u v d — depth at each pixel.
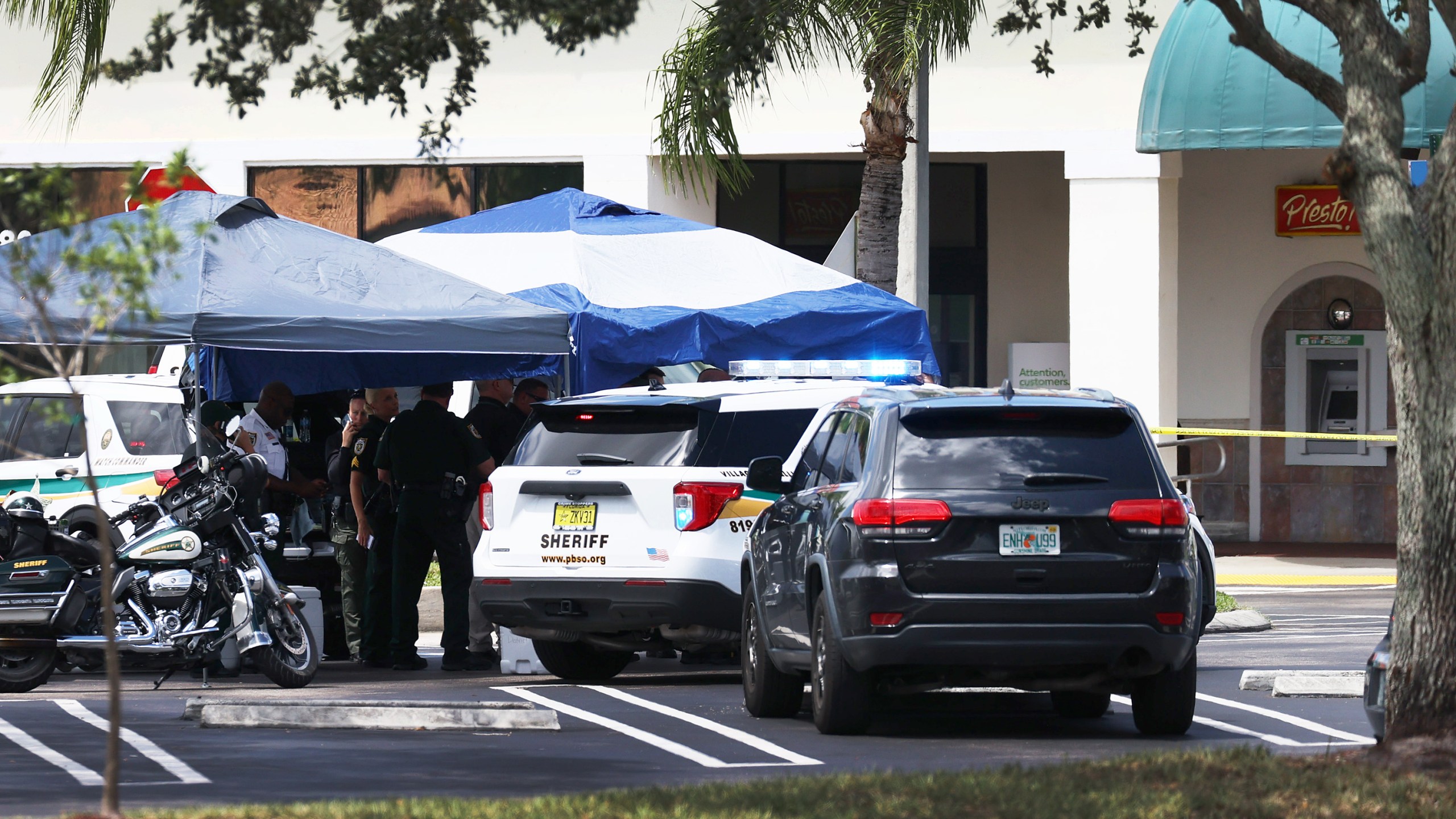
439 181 92.94
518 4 33.00
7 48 94.69
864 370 51.94
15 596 43.81
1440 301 30.03
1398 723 30.59
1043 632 35.09
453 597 51.56
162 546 44.78
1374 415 94.50
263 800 29.95
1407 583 30.59
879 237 67.69
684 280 61.59
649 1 86.00
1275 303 95.25
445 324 50.12
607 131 90.69
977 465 35.62
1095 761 31.11
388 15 34.47
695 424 45.84
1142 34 86.00
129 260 26.12
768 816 26.23
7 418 67.31
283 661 46.50
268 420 54.91
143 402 67.06
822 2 62.69
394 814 26.33
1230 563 87.69
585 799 27.55
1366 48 30.86
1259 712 41.78
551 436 46.53
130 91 93.94
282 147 93.12
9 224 47.34
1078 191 86.56
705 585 44.62
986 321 100.38
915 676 36.62
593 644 47.38
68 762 33.84
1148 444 36.19
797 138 89.38
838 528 36.38
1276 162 94.62
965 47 65.69
